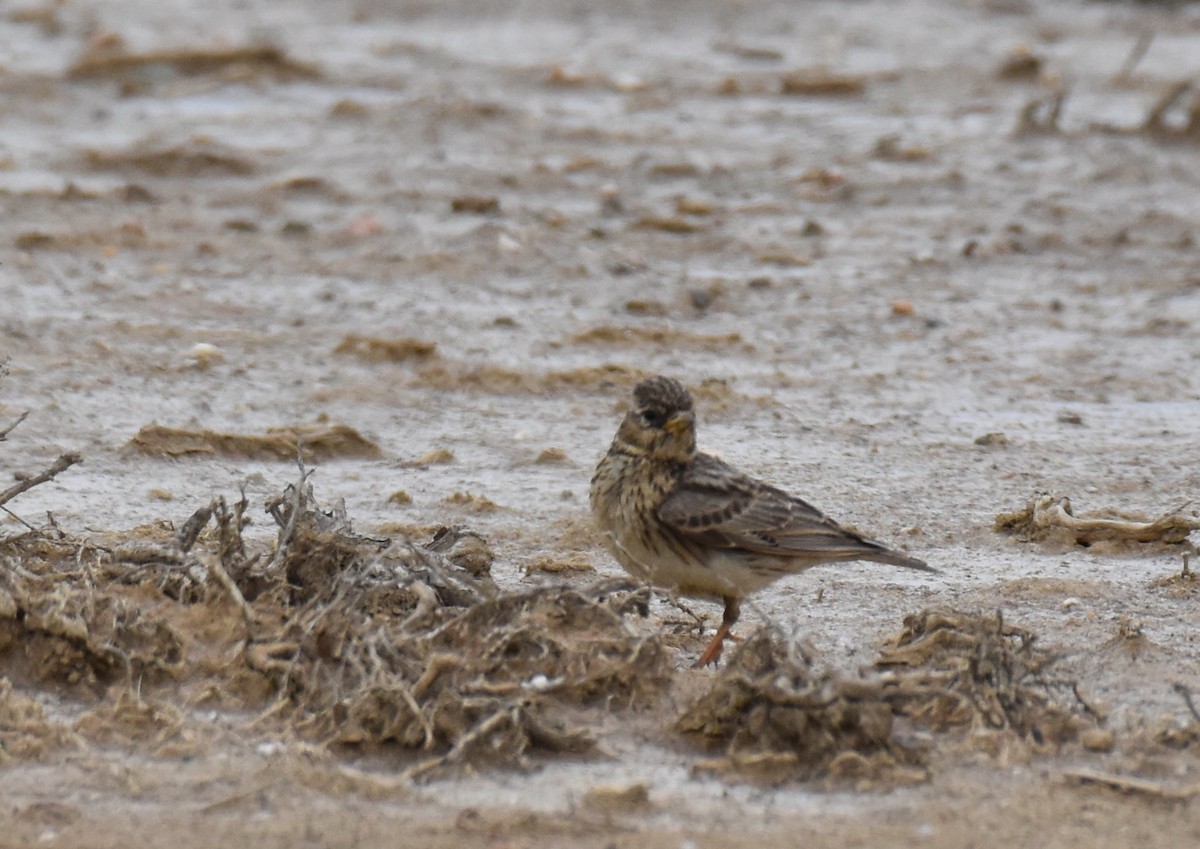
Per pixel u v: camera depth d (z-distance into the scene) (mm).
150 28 34812
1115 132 28469
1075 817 8086
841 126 29375
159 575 9906
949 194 25172
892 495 13672
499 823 7848
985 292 20625
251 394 15914
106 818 7852
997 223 23641
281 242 21438
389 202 23578
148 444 14031
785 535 10461
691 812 8047
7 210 22016
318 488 13461
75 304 18422
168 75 30781
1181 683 9703
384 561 9938
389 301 19266
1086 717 9148
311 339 17750
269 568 9977
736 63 34438
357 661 8812
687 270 21156
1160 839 7902
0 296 18438
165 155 24906
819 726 8477
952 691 9031
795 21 38969
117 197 22969
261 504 12883
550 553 12070
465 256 20922
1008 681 9047
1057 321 19484
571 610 9414
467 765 8391
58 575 9648
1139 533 12508
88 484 13180
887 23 38969
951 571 11945
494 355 17438
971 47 36375
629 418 10648
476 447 14703
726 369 17359
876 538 12680
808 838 7824
